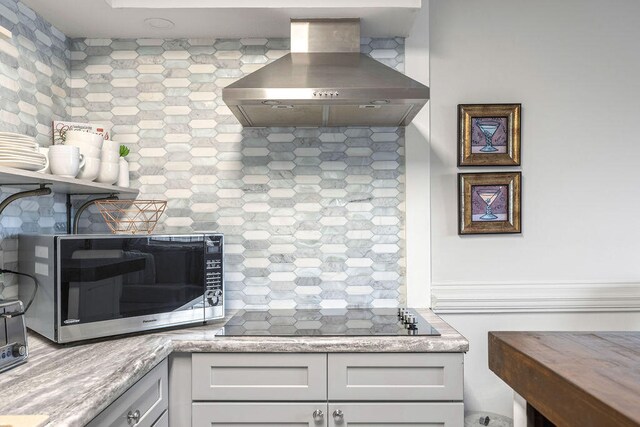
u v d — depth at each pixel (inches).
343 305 84.7
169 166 84.4
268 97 65.1
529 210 89.0
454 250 88.3
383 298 84.9
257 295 84.5
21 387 42.3
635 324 88.4
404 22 79.2
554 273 88.7
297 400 61.5
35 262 61.5
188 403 61.9
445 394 61.4
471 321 88.1
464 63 89.3
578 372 33.3
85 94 84.4
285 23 78.8
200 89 84.8
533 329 88.1
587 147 89.5
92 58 84.4
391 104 67.7
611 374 32.8
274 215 84.8
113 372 46.9
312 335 63.5
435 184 88.5
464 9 89.7
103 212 82.5
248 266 84.5
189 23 78.3
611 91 89.9
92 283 58.7
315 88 65.3
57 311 55.8
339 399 61.4
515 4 89.8
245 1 72.8
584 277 88.9
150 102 84.7
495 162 87.7
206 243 70.1
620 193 89.5
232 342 61.0
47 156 59.9
